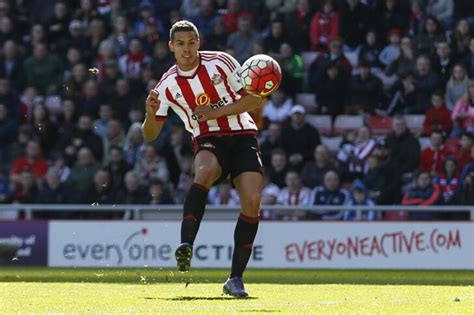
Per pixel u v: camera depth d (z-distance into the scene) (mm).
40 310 17859
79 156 45594
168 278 31234
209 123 21281
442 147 44219
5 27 52969
